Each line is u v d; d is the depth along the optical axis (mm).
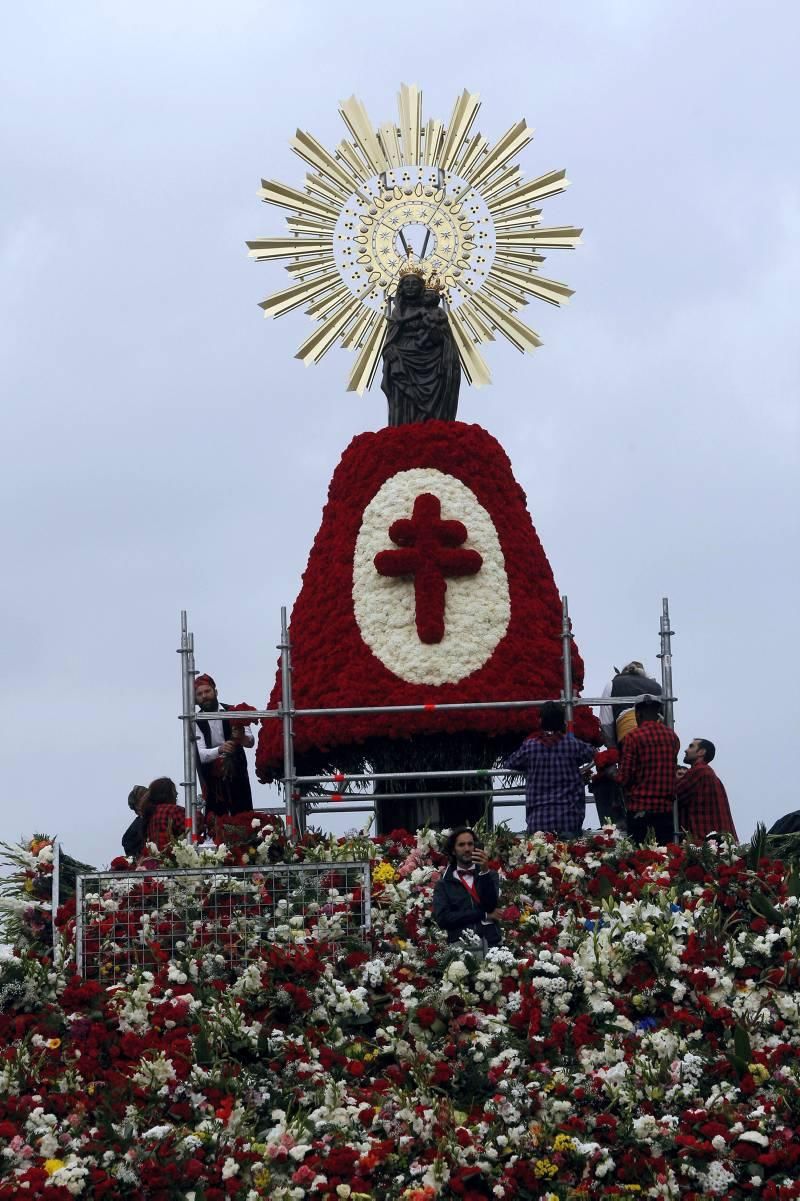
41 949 60969
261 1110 48531
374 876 61344
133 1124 46719
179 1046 49656
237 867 56312
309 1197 45969
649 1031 50594
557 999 51469
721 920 56219
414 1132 47250
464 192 84375
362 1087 49844
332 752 74000
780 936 53719
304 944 54750
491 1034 50406
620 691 73250
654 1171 46312
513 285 83688
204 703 72125
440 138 84375
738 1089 48281
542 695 73875
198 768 72750
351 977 54031
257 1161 46312
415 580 75062
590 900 60000
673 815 67000
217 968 54500
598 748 74375
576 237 83938
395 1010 52562
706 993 51594
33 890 64000
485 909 55406
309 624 75562
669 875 60219
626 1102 47750
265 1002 52156
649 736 66750
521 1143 47188
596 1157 46531
